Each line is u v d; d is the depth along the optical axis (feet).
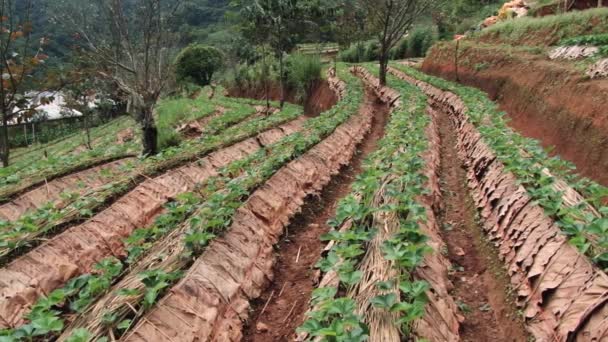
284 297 17.52
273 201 22.91
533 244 15.64
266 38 88.94
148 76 36.45
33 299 17.52
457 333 13.76
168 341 13.07
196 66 127.75
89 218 22.61
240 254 17.89
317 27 114.93
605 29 46.96
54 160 35.68
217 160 33.83
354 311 12.35
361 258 15.46
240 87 109.60
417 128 32.50
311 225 23.75
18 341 12.57
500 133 28.22
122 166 32.40
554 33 53.31
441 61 74.23
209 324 14.28
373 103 60.59
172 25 40.14
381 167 22.98
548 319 12.96
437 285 15.16
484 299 16.29
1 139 34.53
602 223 13.24
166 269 15.55
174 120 66.23
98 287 14.65
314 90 81.20
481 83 54.24
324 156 31.14
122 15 35.53
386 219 16.97
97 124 110.73
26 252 19.25
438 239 19.03
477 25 90.22
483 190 23.16
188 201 21.80
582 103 29.73
